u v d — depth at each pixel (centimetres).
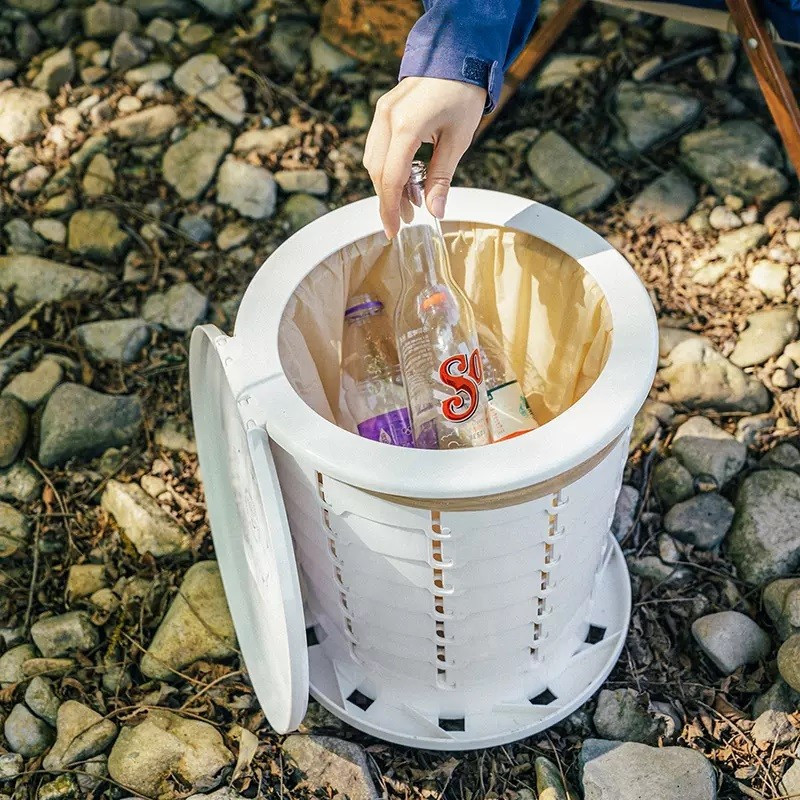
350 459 93
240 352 103
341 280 117
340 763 125
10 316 176
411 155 96
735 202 179
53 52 214
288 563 97
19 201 192
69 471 158
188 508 153
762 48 144
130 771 125
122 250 184
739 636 131
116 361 170
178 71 208
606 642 131
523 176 189
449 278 117
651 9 156
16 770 128
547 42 193
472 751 127
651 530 146
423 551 100
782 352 160
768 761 123
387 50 204
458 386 112
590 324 111
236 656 138
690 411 156
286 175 190
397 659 119
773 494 143
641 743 124
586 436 94
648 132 190
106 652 139
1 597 146
